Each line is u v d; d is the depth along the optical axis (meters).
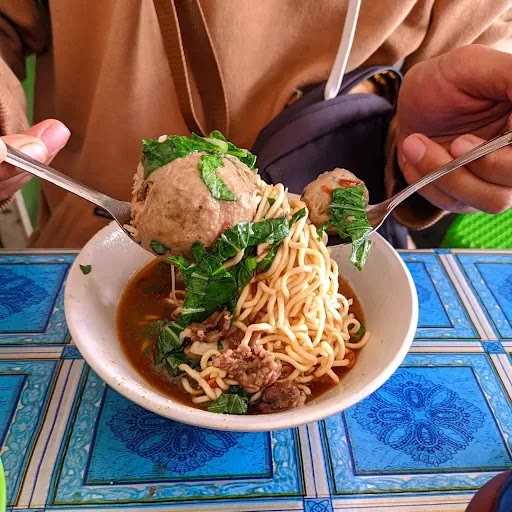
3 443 0.27
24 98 0.41
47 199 0.54
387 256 0.32
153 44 0.43
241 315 0.30
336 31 0.46
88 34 0.44
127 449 0.27
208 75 0.43
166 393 0.28
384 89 0.51
